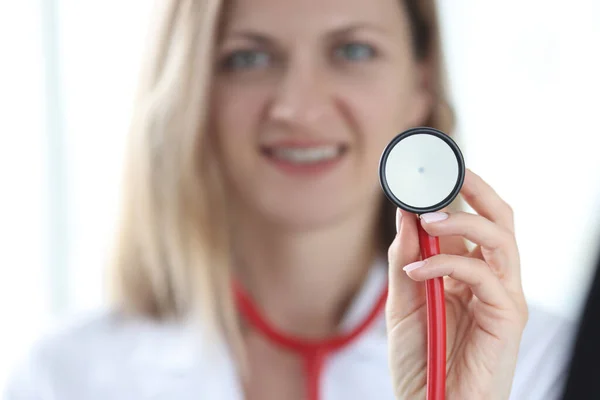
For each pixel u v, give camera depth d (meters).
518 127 2.08
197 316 1.30
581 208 2.02
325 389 1.23
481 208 0.81
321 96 1.19
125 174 1.42
